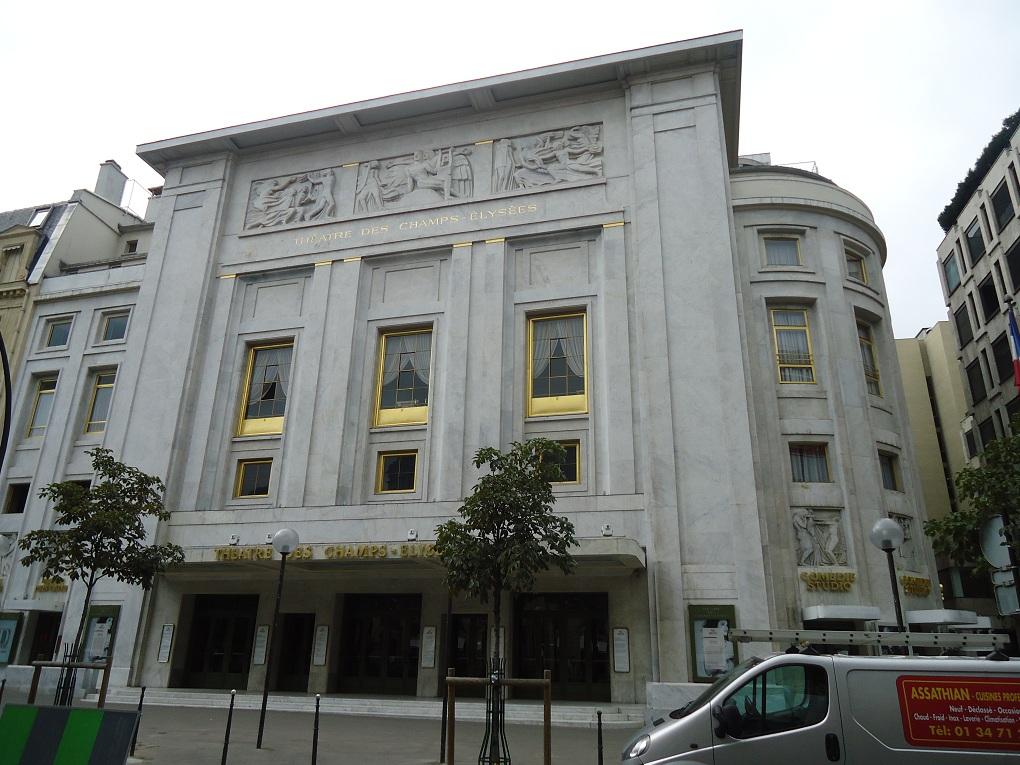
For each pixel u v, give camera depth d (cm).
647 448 2139
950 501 3675
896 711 711
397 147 2850
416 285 2642
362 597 2347
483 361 2411
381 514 2180
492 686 1004
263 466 2561
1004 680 701
